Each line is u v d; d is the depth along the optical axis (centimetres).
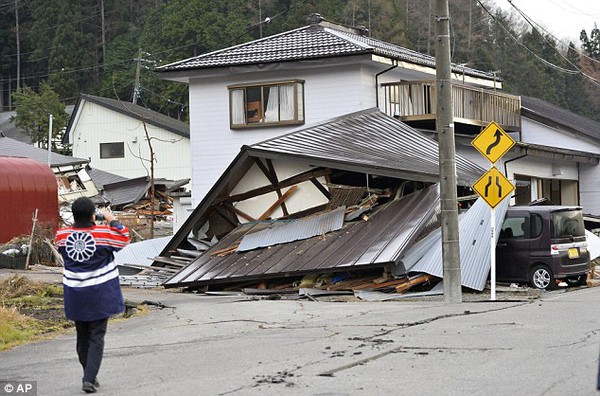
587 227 2492
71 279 784
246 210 2164
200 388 766
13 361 996
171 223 3819
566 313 1277
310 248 1877
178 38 5428
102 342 790
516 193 2991
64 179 3703
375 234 1831
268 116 2953
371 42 3256
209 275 1900
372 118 2561
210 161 3045
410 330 1113
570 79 6794
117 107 4878
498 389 719
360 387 745
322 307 1509
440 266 1702
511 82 6362
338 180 2088
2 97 6712
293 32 3284
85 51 6025
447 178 1551
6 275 2247
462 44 6144
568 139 3575
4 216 2719
